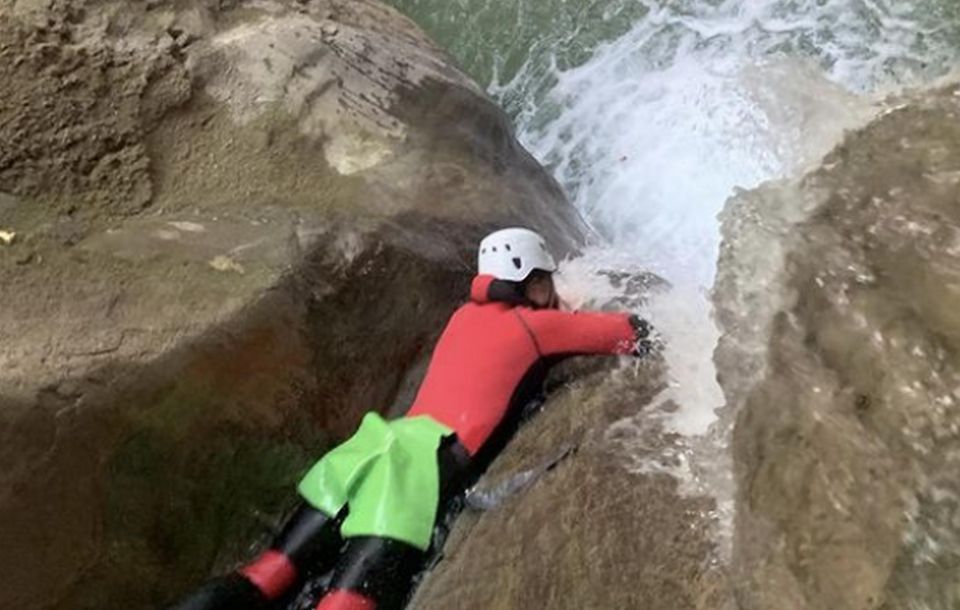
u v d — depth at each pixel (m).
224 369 4.02
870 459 2.95
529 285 4.26
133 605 3.92
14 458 3.61
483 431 4.03
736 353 3.49
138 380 3.85
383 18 5.73
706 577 3.14
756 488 3.13
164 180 4.57
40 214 4.25
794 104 4.29
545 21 6.72
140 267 4.13
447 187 4.88
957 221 3.29
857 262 3.35
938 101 3.82
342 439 4.39
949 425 2.87
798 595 2.87
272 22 5.11
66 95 4.50
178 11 4.91
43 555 3.68
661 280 4.71
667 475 3.49
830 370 3.18
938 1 5.58
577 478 3.65
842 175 3.67
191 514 4.04
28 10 4.59
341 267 4.36
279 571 3.97
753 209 3.75
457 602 3.60
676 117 5.88
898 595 2.74
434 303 4.61
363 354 4.41
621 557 3.33
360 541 3.84
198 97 4.76
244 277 4.18
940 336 3.04
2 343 3.79
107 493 3.81
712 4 6.34
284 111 4.82
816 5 5.94
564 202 5.59
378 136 4.92
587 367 4.16
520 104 6.52
